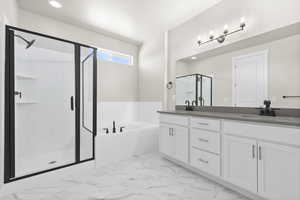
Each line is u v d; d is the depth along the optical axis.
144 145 2.87
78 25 3.04
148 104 3.78
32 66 2.58
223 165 1.68
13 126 1.68
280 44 1.77
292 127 1.19
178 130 2.25
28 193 1.59
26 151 2.49
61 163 2.07
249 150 1.46
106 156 2.35
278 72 1.78
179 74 3.05
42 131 2.69
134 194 1.58
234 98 2.20
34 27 2.59
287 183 1.21
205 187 1.72
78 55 2.40
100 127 3.38
